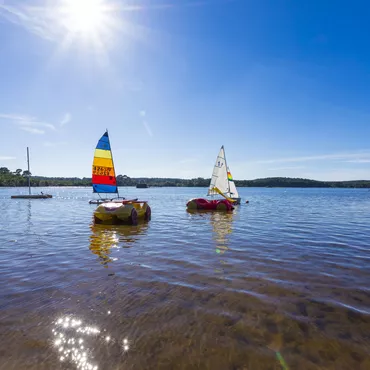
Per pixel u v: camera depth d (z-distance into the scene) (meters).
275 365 3.34
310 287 5.76
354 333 4.04
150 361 3.39
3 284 5.83
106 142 20.44
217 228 13.74
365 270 6.92
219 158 30.09
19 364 3.31
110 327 4.12
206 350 3.61
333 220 17.31
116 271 6.75
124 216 14.74
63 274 6.52
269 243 10.12
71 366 3.29
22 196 49.56
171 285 5.82
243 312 4.62
